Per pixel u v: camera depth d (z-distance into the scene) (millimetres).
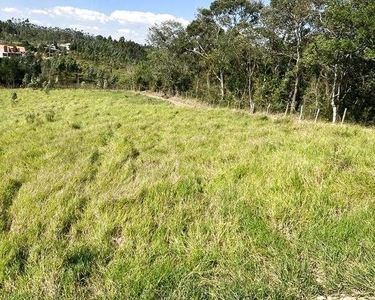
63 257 3156
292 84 35844
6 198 4617
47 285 2848
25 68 72312
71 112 16031
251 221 3713
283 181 4566
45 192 4656
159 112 14609
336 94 28094
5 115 17594
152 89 63781
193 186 4766
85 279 2971
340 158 5438
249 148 6742
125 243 3459
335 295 2725
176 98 51438
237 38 40594
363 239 3275
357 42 22797
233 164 5676
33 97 31781
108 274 2984
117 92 53688
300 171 4789
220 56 43188
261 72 40812
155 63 56562
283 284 2797
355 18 21766
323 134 8000
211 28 51375
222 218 3840
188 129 10125
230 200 4293
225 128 10133
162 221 3830
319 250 3201
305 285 2795
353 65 26359
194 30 52875
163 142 8172
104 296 2734
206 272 3006
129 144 7758
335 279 2824
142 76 68062
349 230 3426
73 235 3641
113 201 4312
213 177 5156
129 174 5438
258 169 5242
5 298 2756
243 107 37938
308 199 4090
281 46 35906
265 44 36562
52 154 6781
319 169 4836
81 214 4098
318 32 30906
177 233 3613
